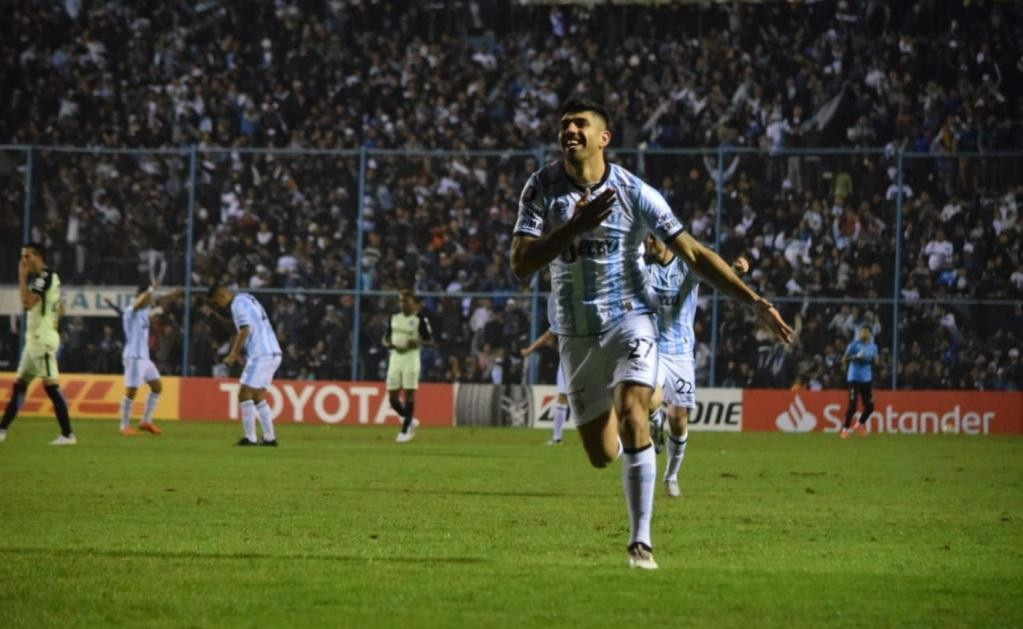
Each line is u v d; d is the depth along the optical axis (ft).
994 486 60.49
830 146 147.54
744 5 156.04
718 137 147.64
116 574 29.07
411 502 48.49
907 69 150.92
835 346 126.62
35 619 23.62
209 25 158.71
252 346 87.35
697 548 35.47
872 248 128.77
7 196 131.23
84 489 52.08
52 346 84.38
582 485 57.77
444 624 23.30
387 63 156.25
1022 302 121.90
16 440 89.04
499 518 42.93
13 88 155.53
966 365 125.29
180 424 120.67
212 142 152.15
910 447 97.76
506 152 125.70
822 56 152.46
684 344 53.06
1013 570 31.63
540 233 31.22
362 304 130.21
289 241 134.92
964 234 128.16
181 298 130.82
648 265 52.60
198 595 26.30
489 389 128.67
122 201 135.33
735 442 104.83
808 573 30.19
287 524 40.42
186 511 44.11
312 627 23.02
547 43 156.66
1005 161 128.57
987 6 153.17
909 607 25.75
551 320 32.60
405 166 135.95
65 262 130.00
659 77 153.48
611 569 30.25
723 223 130.21
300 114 152.76
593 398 32.27
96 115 153.79
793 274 128.88
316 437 104.12
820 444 101.86
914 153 122.01
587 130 30.76
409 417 100.89
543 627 23.06
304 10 160.76
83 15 159.02
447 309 131.75
